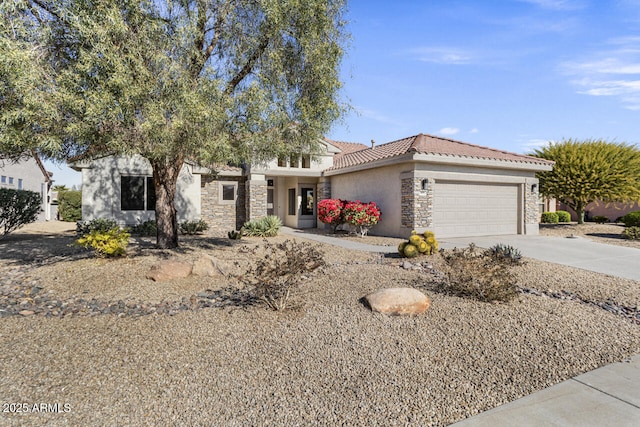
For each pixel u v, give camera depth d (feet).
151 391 12.09
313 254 21.66
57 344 15.47
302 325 17.46
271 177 71.72
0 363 13.76
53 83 19.58
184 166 56.95
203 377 12.98
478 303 20.38
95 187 52.34
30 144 20.13
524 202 54.85
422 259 32.68
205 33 28.40
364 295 21.66
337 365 13.92
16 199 44.01
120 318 18.57
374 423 10.64
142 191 54.90
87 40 20.07
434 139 56.18
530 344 15.81
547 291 24.91
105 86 19.72
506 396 12.16
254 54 27.84
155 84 21.33
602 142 63.93
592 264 33.01
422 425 10.59
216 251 35.09
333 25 28.96
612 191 58.75
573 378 13.41
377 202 53.62
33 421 10.47
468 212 51.19
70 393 11.89
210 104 22.97
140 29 21.79
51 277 25.43
